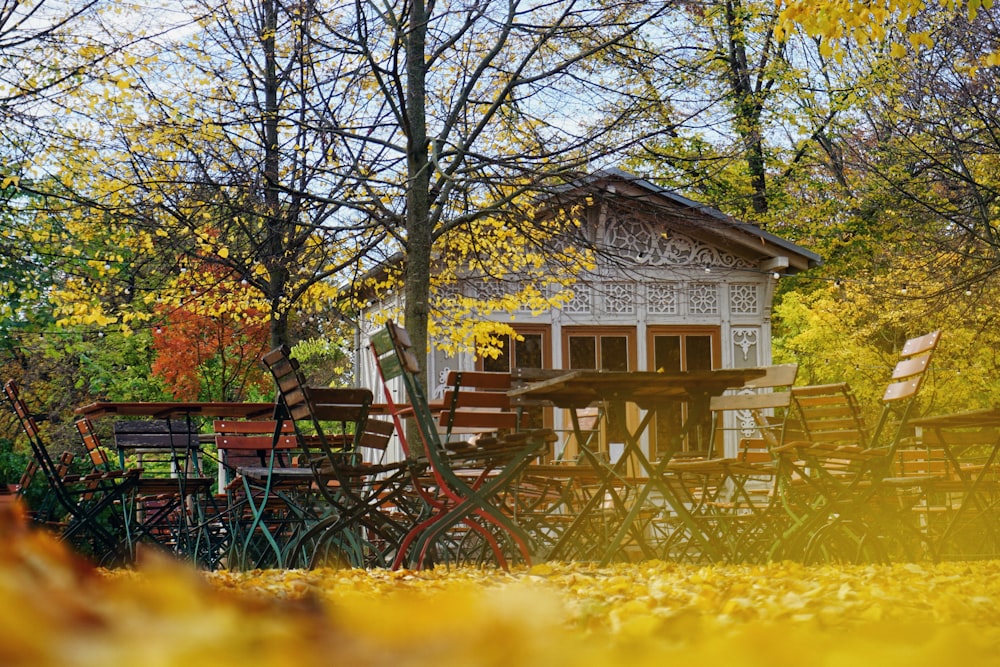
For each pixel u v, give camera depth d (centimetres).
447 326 1669
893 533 706
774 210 2572
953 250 1872
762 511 759
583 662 140
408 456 622
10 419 2512
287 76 1455
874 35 1070
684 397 637
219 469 1392
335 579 457
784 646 152
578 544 824
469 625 161
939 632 200
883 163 2122
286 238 1530
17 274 1930
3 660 94
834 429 752
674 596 353
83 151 1416
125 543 896
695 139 1493
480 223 1586
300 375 646
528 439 601
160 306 1920
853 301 2003
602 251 1407
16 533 134
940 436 731
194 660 108
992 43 1767
